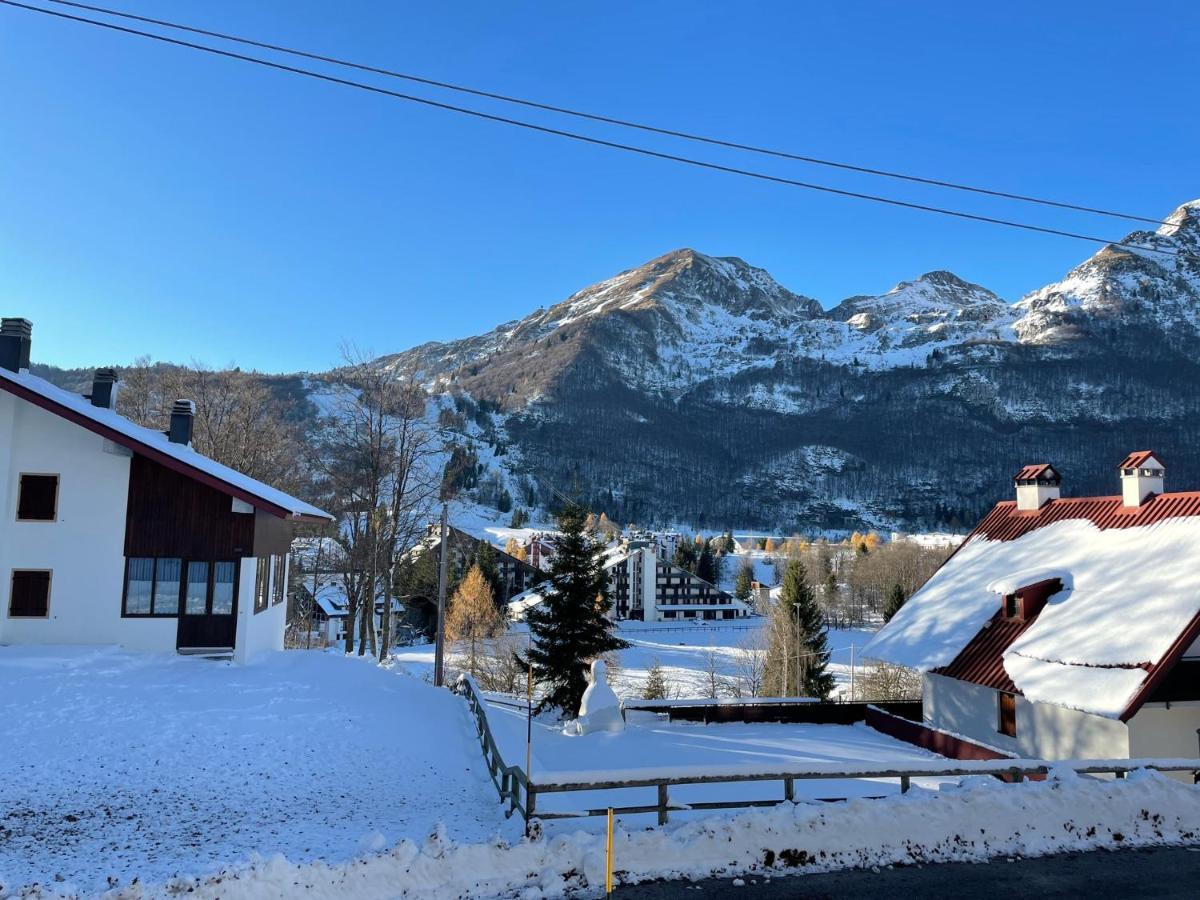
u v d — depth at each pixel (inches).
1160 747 688.4
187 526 887.1
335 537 1622.8
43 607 846.5
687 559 6422.2
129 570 873.5
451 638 2728.8
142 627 868.6
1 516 832.9
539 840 348.8
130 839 407.2
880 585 4884.4
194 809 470.0
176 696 722.8
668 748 730.8
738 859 354.3
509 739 693.3
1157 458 911.0
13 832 414.3
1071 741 739.4
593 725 825.5
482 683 2022.6
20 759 546.9
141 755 572.1
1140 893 337.1
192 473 845.8
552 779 388.2
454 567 3260.3
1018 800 402.0
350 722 702.5
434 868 324.5
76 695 695.1
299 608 2294.5
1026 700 799.1
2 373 810.2
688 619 5196.9
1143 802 414.0
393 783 553.3
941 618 972.6
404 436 1546.5
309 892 301.0
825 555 6097.4
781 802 421.4
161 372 1930.4
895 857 367.6
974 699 876.0
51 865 359.9
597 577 1215.6
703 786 547.8
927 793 411.2
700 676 3014.3
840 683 2765.7
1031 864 366.3
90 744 585.6
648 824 394.9
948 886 341.4
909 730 808.9
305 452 1939.0
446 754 660.1
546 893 323.3
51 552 852.0
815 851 363.9
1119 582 805.9
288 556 1192.2
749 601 5541.3
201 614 890.1
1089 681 708.7
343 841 399.9
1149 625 716.7
